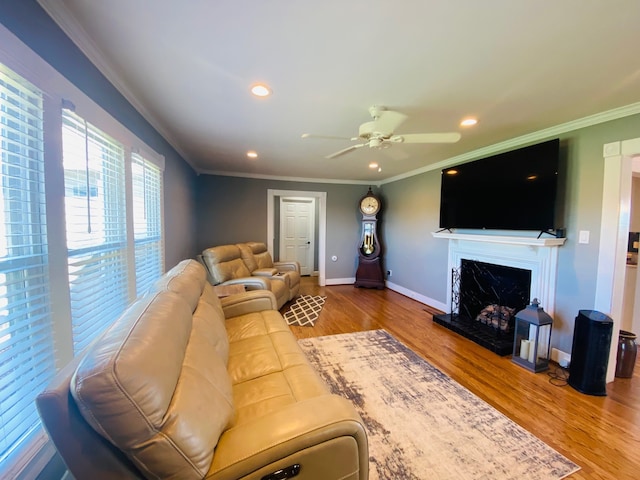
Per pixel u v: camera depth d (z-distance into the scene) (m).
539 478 1.36
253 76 1.67
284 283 4.06
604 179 2.18
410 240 4.71
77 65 1.33
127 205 1.85
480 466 1.42
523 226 2.66
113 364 0.68
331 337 3.04
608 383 2.19
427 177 4.27
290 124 2.47
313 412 0.98
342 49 1.41
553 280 2.53
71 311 1.26
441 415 1.80
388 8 1.12
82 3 1.11
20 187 1.01
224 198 4.89
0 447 0.88
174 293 1.34
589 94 1.86
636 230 3.16
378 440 1.58
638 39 1.29
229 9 1.14
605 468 1.42
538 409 1.87
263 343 1.83
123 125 1.82
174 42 1.36
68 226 1.28
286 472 0.86
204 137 2.86
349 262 5.77
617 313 2.16
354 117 2.29
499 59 1.47
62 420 0.67
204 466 0.77
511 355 2.64
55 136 1.13
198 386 0.93
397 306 4.21
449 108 2.09
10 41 0.89
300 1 1.10
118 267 1.79
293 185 5.32
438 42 1.34
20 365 0.97
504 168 2.85
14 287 0.98
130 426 0.67
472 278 3.50
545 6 1.10
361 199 5.39
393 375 2.27
